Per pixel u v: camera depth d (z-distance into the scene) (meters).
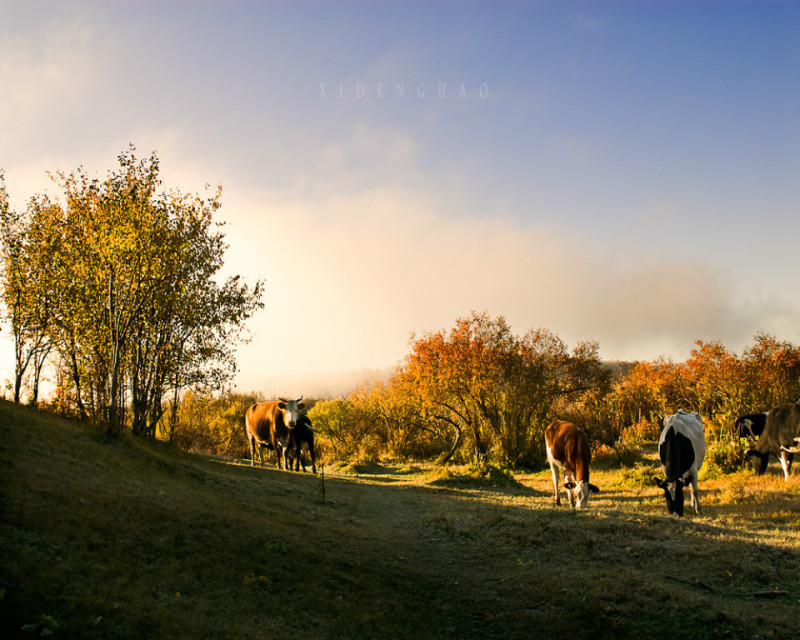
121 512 8.23
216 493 11.67
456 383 30.95
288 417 20.56
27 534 6.59
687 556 9.24
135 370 16.94
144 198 15.69
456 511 14.15
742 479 18.09
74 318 16.05
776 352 33.12
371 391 41.69
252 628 6.02
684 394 39.25
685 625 6.91
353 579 8.15
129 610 5.66
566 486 14.28
